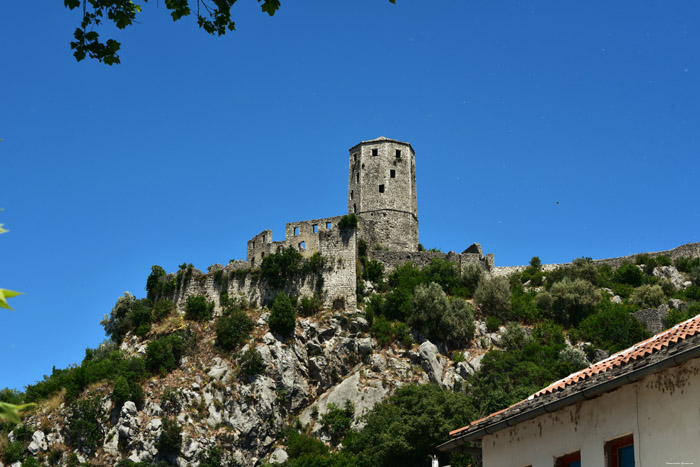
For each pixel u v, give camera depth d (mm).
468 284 92375
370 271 91500
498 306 87500
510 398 63094
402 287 89188
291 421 78000
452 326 82500
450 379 78062
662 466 17281
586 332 83375
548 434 21031
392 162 105688
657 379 17984
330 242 90438
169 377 79438
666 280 95500
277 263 89250
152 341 82562
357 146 108188
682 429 17094
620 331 81625
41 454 73500
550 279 97188
